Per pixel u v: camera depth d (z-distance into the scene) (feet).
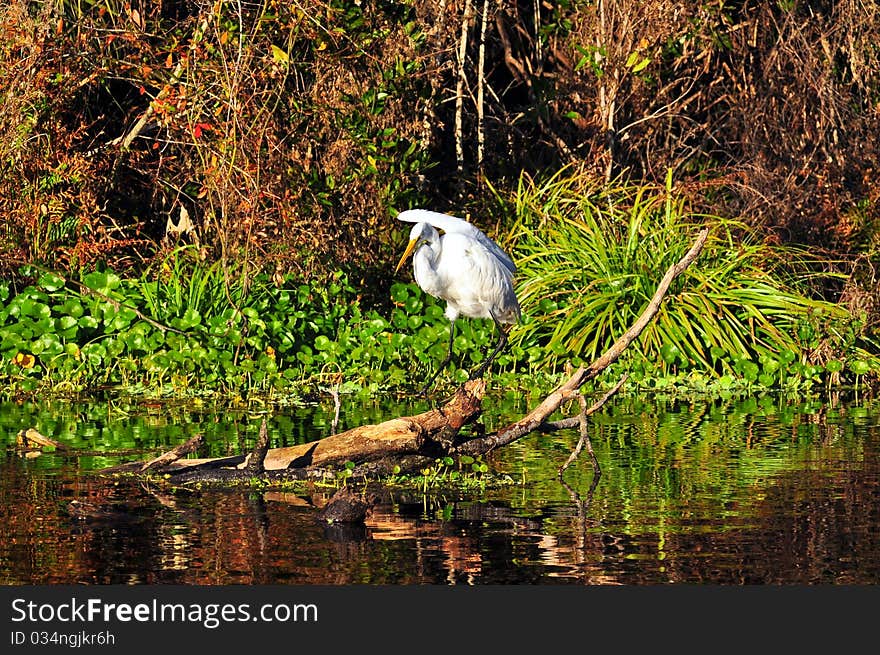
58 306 52.49
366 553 27.12
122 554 26.99
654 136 69.05
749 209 65.72
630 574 25.75
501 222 62.69
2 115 56.18
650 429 42.39
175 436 39.78
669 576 25.64
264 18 50.67
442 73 66.69
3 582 25.20
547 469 35.78
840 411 46.75
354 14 51.37
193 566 26.20
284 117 53.72
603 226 59.00
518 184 66.13
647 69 66.54
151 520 29.81
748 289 56.65
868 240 64.90
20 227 57.93
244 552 27.20
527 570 25.96
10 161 57.06
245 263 53.42
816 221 66.13
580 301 55.88
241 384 50.52
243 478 34.27
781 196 66.90
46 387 49.67
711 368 53.62
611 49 65.72
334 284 57.11
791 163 69.00
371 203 58.59
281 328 53.31
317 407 46.29
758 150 68.85
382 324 54.60
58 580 25.29
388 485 33.88
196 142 52.95
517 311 42.80
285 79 52.60
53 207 57.82
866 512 30.45
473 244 41.01
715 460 36.86
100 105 64.08
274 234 54.60
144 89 53.67
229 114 51.57
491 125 71.51
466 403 35.63
